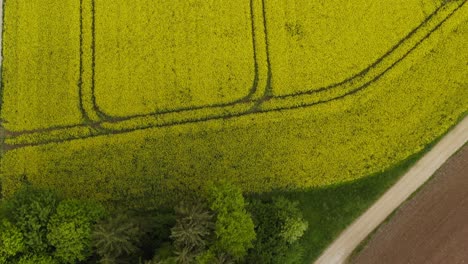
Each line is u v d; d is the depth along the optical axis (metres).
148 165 24.11
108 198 23.81
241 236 20.00
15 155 24.28
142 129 24.50
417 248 23.27
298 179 23.81
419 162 23.97
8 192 23.95
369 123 24.27
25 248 19.55
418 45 25.14
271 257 21.84
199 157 24.14
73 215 19.91
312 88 24.91
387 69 24.98
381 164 23.84
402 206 23.62
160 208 23.67
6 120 24.69
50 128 24.75
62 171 24.16
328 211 23.75
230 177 23.91
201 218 18.94
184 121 24.69
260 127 24.38
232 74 25.16
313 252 23.48
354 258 23.33
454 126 24.22
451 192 23.62
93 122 24.83
